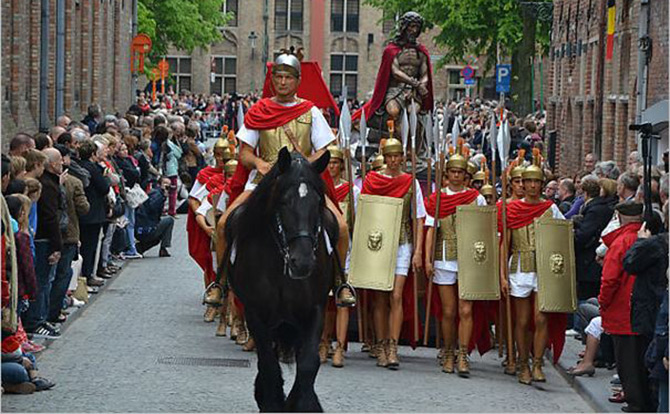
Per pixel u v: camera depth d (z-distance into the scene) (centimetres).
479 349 1486
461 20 4478
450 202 1427
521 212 1402
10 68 2677
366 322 1488
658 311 1159
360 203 1441
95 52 4012
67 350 1477
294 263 1031
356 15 8994
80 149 1873
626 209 1222
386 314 1450
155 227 2414
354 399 1252
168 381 1318
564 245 1395
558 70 3712
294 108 1195
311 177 1059
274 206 1065
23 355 1252
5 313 1187
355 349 1577
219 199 1620
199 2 6219
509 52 4531
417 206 1434
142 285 2053
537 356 1395
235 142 1645
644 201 1227
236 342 1556
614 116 2789
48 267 1490
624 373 1214
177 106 5525
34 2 2855
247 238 1104
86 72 3850
